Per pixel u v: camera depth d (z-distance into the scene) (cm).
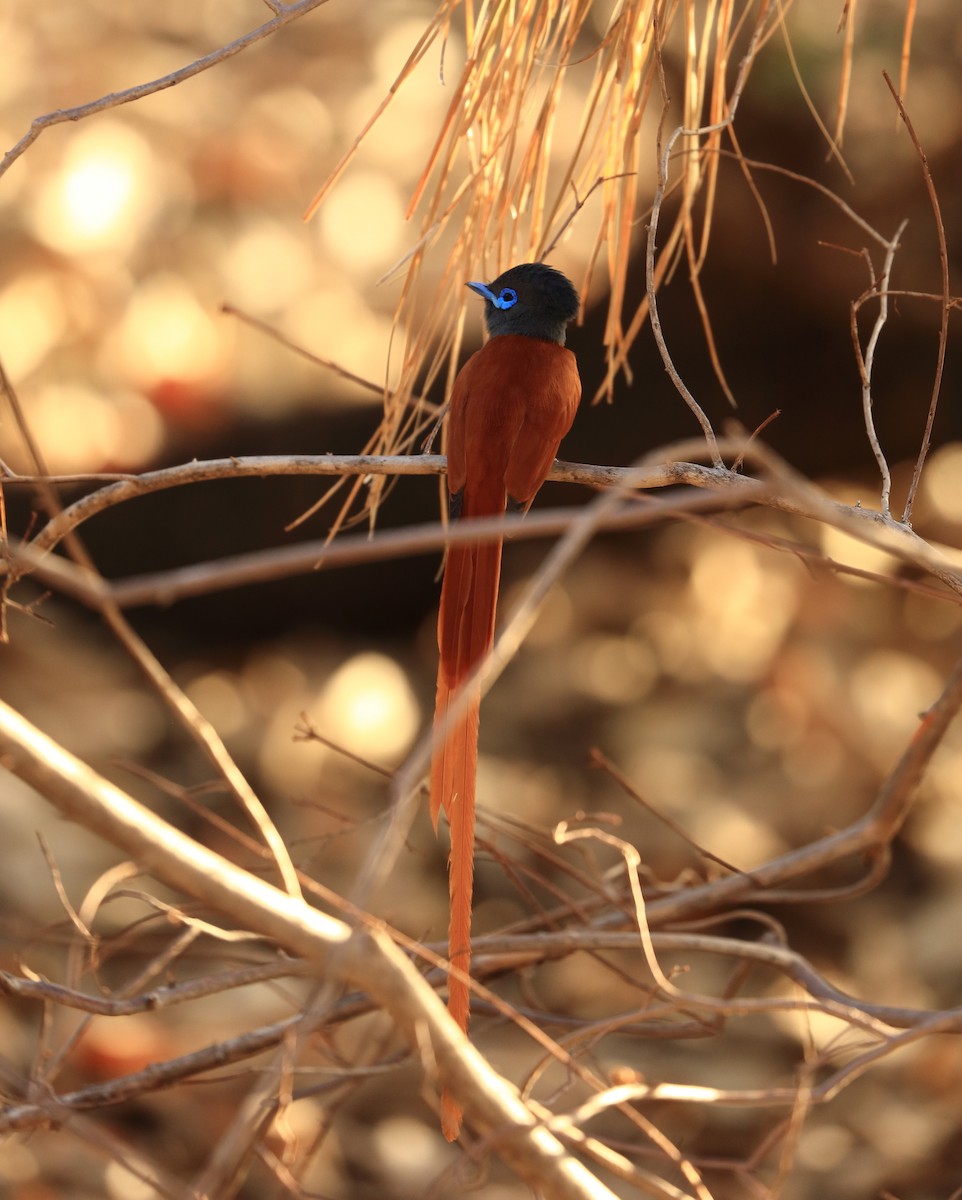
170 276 1445
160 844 276
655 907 571
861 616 1409
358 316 1479
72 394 1339
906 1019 510
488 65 509
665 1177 711
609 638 1473
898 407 1308
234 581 254
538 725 1405
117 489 445
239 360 1423
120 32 1595
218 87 1623
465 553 528
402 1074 936
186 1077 493
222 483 1331
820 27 1150
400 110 1661
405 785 271
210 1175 307
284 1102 375
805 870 568
